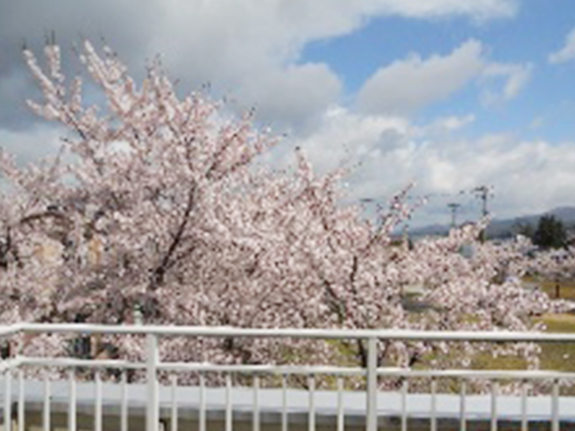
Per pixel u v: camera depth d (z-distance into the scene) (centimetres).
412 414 446
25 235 1163
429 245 983
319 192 1026
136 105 1027
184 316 939
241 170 1034
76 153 1065
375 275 920
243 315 939
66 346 962
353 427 456
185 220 948
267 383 896
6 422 442
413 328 922
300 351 946
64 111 1054
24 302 1105
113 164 1014
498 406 466
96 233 1026
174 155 972
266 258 940
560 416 445
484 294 926
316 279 930
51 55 1040
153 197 1009
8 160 1115
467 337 376
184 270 995
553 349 1255
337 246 950
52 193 1081
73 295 1004
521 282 973
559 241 5647
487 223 1010
